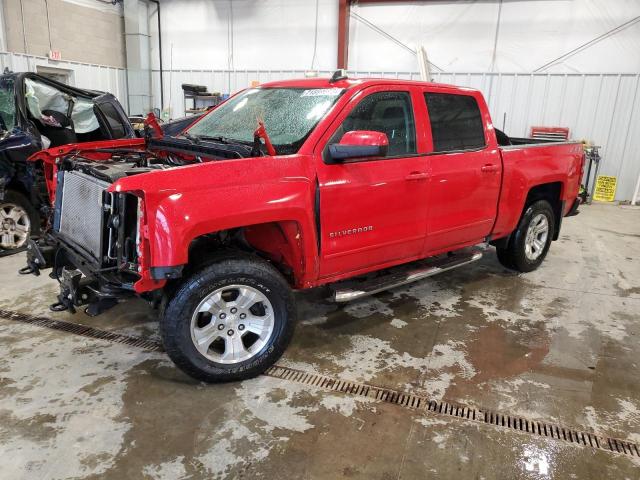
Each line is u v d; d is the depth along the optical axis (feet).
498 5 31.53
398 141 11.22
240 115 11.86
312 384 9.41
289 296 9.54
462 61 32.94
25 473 6.92
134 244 8.41
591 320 12.76
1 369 9.58
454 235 12.85
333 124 9.99
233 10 36.50
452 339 11.46
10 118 16.70
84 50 35.27
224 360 9.14
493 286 15.07
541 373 10.05
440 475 7.14
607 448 7.82
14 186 16.30
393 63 34.22
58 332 11.21
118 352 10.42
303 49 35.83
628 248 20.10
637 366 10.46
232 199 8.42
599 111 30.71
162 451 7.45
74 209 9.86
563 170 15.67
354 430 8.07
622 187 31.50
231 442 7.70
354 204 10.23
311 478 7.02
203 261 8.77
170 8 37.76
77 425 7.99
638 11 29.35
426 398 9.04
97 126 19.75
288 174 9.19
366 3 33.60
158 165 9.62
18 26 30.73
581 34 30.50
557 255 18.76
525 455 7.60
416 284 15.10
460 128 12.68
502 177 13.64
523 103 31.96
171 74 38.73
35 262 10.81
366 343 11.14
